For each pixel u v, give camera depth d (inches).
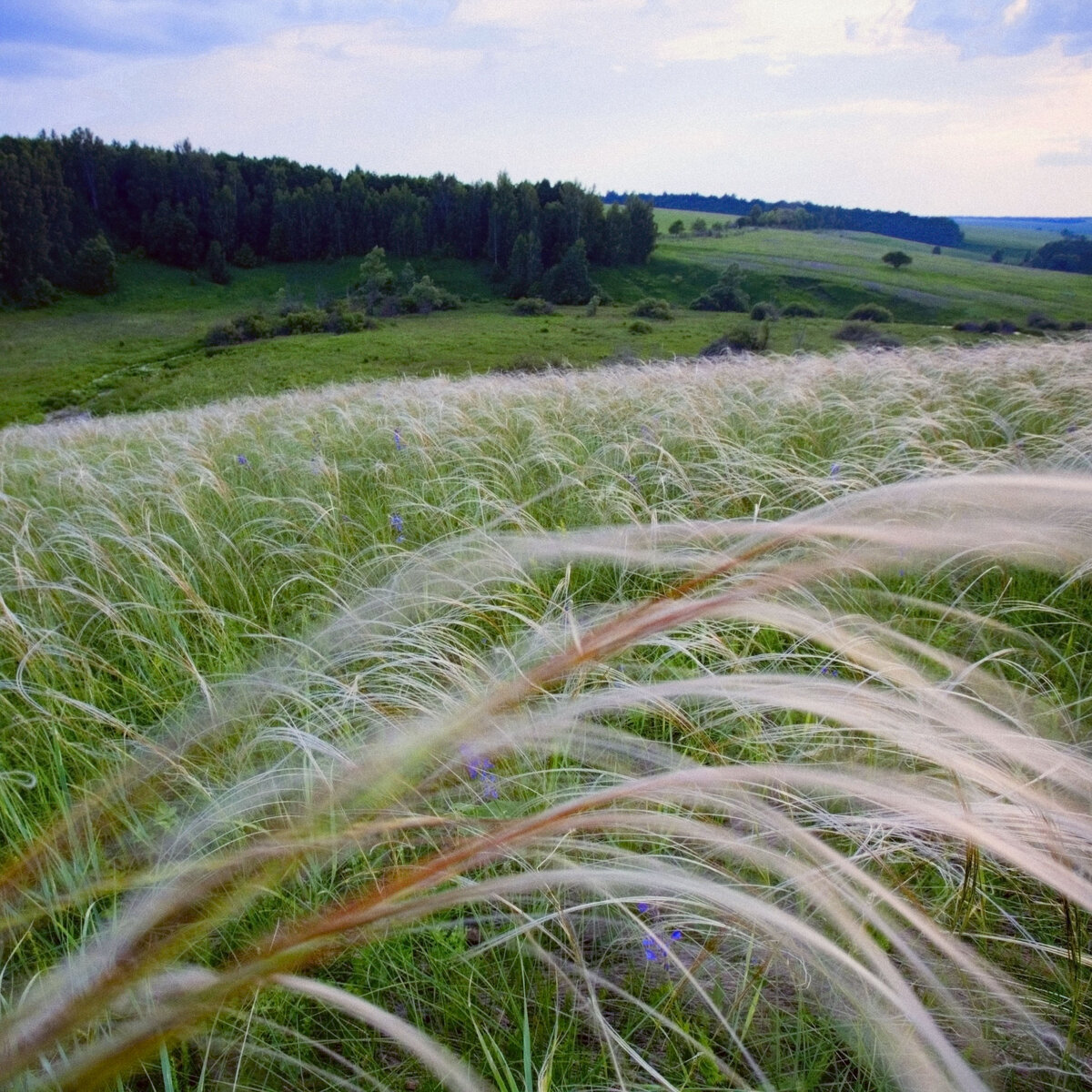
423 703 90.6
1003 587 132.4
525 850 68.7
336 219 6195.9
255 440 283.7
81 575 153.2
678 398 280.7
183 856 77.0
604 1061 60.0
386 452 238.2
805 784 76.3
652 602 93.2
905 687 81.7
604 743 88.0
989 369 324.5
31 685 104.3
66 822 79.7
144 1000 59.4
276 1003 63.6
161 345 3833.7
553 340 3299.7
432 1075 58.7
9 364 3363.7
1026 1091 57.9
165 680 113.4
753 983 65.0
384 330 3811.5
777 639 117.1
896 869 74.5
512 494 189.6
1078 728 88.8
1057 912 70.2
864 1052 58.4
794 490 162.6
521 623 122.5
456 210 6314.0
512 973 67.5
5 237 4736.7
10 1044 52.4
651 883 57.2
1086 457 156.1
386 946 67.6
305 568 154.6
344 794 76.9
